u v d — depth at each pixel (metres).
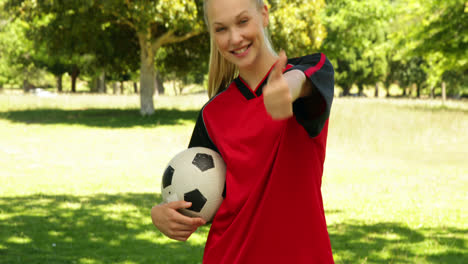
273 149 1.56
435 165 13.27
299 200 1.57
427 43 27.66
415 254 5.74
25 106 30.53
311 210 1.58
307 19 23.47
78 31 22.16
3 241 5.95
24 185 10.01
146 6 19.42
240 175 1.64
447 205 8.58
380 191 9.90
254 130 1.60
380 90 97.88
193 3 20.03
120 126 21.14
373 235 6.51
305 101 1.31
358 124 20.28
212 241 1.75
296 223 1.57
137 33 24.17
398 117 22.41
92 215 7.43
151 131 19.78
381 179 11.28
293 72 1.24
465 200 9.02
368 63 62.22
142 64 25.02
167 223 1.78
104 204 8.24
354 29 35.50
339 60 62.25
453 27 26.59
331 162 13.70
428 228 6.95
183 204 1.77
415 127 19.69
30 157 13.95
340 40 35.75
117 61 27.23
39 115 25.11
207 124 1.79
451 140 17.47
